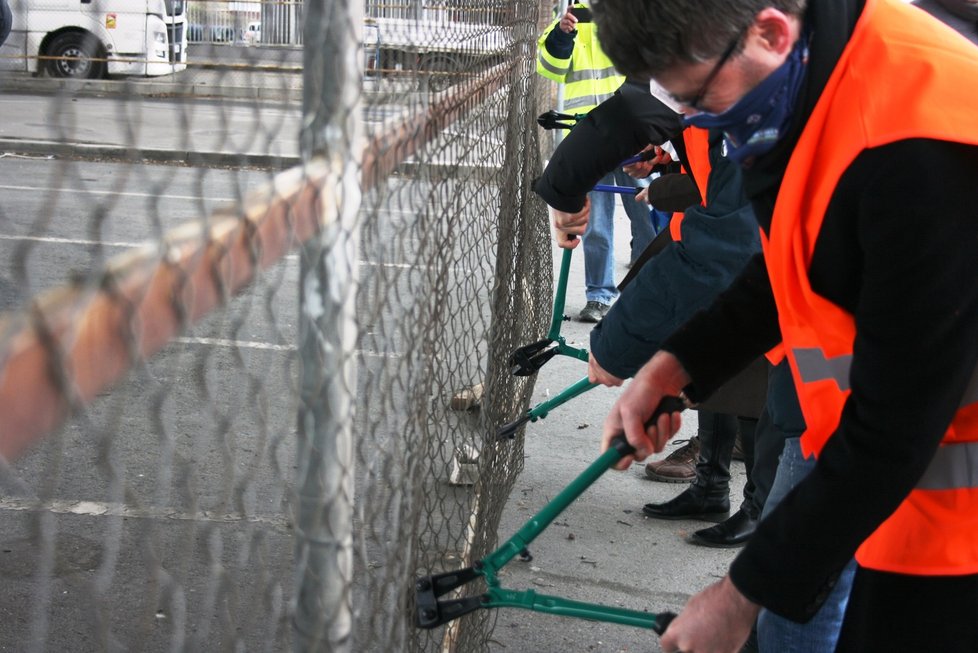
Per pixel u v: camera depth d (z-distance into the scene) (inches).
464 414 94.3
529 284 161.8
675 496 152.7
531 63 163.3
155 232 28.8
